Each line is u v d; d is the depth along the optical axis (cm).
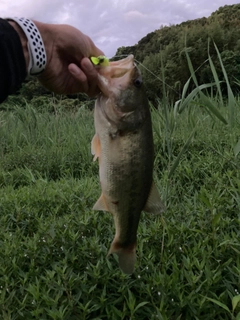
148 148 43
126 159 43
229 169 89
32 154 139
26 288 50
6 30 36
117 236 44
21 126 169
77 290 50
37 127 168
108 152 43
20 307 47
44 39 41
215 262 53
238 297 39
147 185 44
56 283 49
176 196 77
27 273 53
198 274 50
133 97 42
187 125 122
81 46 42
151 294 48
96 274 50
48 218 74
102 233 66
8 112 190
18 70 37
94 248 58
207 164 94
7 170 129
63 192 89
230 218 66
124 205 43
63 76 43
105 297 49
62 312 43
